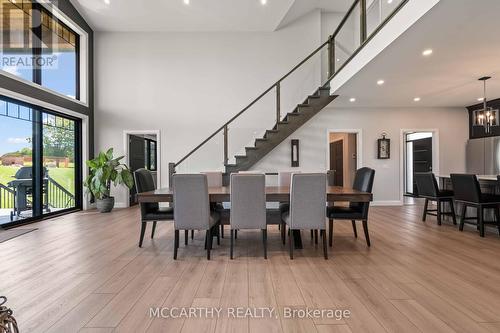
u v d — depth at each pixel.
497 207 3.95
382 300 2.11
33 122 5.12
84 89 6.45
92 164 6.00
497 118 5.11
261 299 2.13
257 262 2.95
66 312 1.96
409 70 4.39
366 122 6.98
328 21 7.15
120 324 1.81
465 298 2.13
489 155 6.39
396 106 6.92
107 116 6.83
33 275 2.61
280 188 3.85
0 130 4.48
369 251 3.29
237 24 6.62
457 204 4.86
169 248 3.47
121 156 6.35
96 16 6.25
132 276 2.58
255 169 6.82
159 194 3.24
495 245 3.51
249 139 6.72
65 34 6.02
